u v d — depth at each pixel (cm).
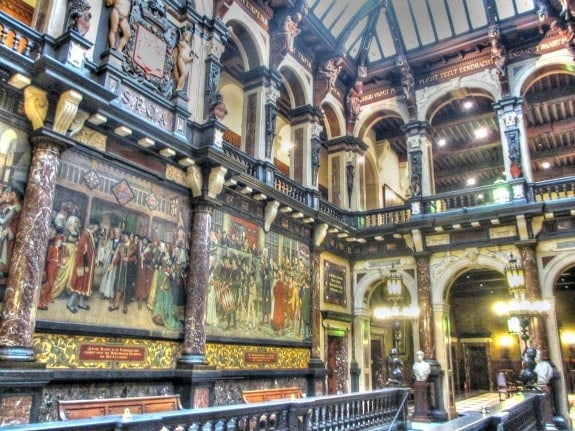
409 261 1727
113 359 912
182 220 1120
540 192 1551
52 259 836
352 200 1858
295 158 1667
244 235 1309
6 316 754
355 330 1769
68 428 423
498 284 2534
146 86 1058
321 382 1483
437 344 1605
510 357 2528
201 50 1242
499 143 2278
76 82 848
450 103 2067
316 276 1587
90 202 920
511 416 765
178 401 956
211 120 1157
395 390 1045
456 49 1764
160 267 1043
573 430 1303
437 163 2558
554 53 1605
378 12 1803
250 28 1458
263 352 1304
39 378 753
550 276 1474
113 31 999
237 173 1212
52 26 891
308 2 1586
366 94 1970
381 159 2266
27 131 842
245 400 1102
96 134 945
